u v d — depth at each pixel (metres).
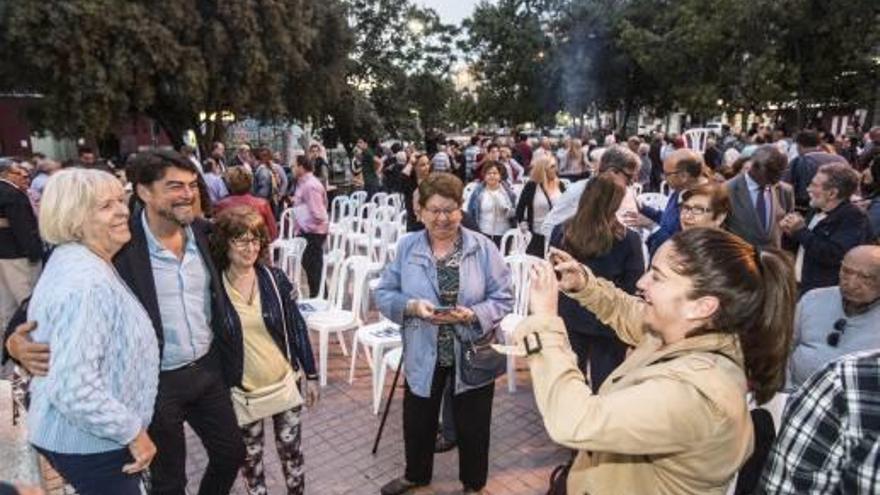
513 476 3.49
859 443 1.05
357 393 4.64
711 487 1.24
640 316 1.78
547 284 1.43
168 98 17.88
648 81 27.89
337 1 21.86
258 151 10.66
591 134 29.20
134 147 24.41
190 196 2.40
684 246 1.30
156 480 2.43
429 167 7.18
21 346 1.83
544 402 1.26
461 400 3.04
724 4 19.22
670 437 1.15
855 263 2.55
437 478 3.44
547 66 28.69
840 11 17.98
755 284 1.25
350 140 25.73
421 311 2.72
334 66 21.84
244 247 2.61
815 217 3.84
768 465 1.20
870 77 18.84
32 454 2.73
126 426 1.85
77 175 1.93
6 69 15.13
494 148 11.52
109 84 15.27
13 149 24.78
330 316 4.99
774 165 3.77
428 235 2.95
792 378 2.88
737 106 20.77
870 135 9.84
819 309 2.80
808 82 19.73
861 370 1.07
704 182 3.51
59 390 1.77
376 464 3.63
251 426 2.81
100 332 1.83
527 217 5.87
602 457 1.42
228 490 2.73
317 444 3.87
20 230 6.05
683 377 1.19
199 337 2.50
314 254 6.73
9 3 14.23
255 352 2.71
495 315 2.85
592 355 3.34
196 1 16.69
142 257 2.36
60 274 1.87
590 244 3.08
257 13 17.48
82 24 14.51
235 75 17.30
